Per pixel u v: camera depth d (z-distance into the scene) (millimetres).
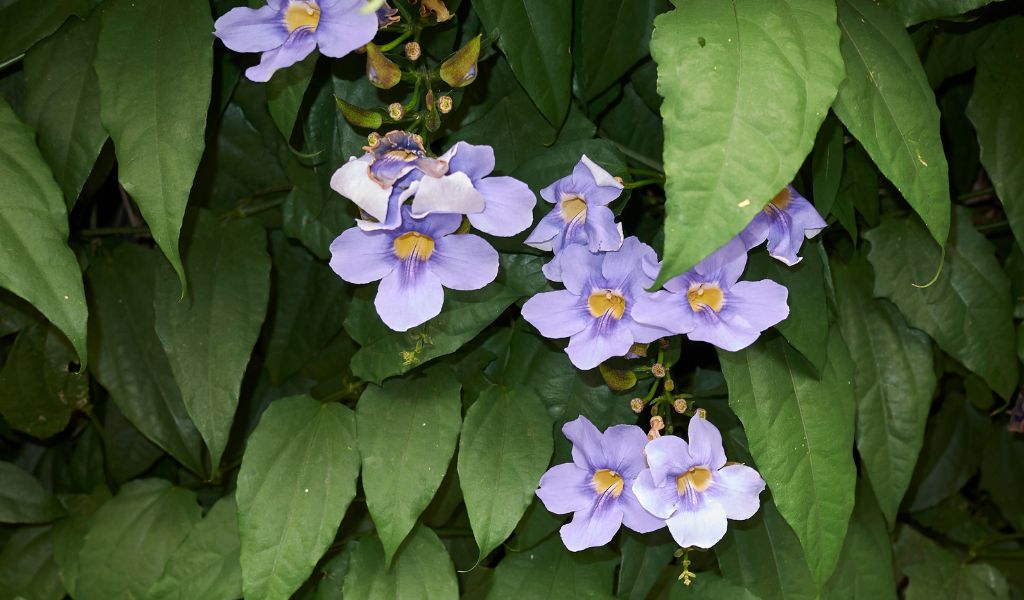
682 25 853
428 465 954
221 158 1043
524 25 935
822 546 942
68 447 1164
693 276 898
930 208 891
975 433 1132
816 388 944
